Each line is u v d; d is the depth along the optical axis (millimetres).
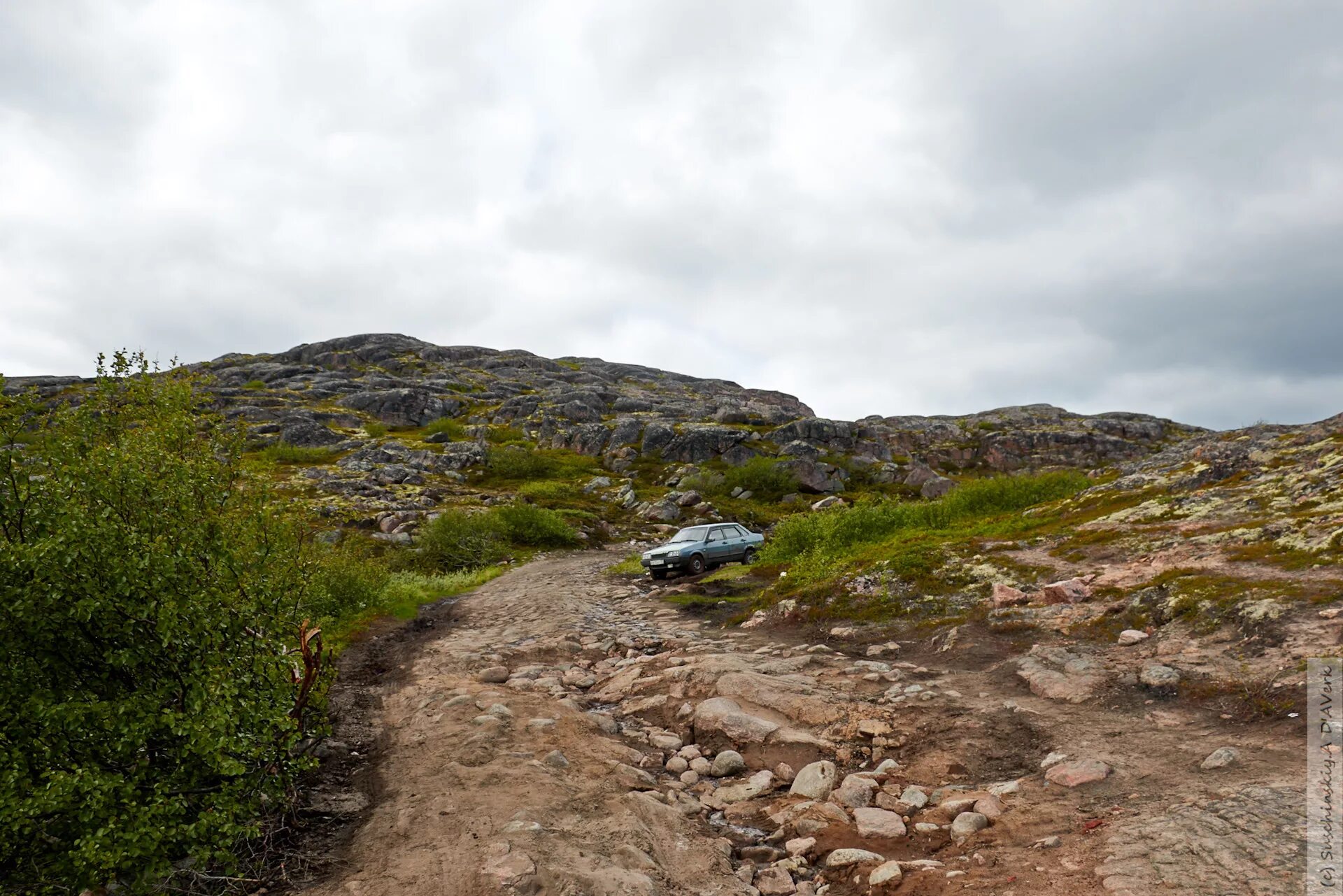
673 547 21906
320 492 45812
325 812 5238
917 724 6562
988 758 5703
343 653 11344
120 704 4031
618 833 4680
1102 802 4543
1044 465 76875
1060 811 4559
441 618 16234
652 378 140625
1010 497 19094
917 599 10820
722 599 15609
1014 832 4449
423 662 10656
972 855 4285
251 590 5020
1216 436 17406
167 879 3998
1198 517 11328
